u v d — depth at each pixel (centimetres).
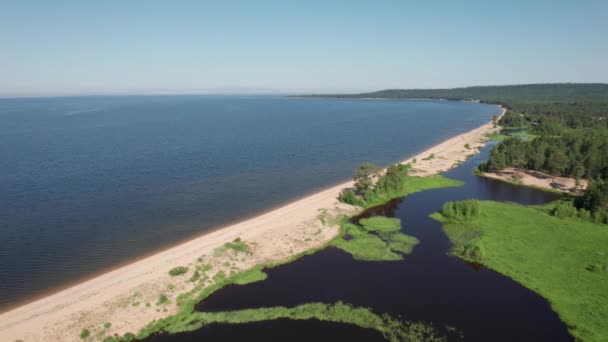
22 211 9781
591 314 5703
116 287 6278
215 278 6719
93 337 5241
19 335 5172
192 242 8025
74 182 12331
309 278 6856
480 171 14612
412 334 5338
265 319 5675
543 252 7744
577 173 12794
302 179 13550
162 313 5775
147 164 15000
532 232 8738
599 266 6975
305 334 5338
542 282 6612
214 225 9269
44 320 5478
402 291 6419
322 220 9369
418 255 7769
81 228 8881
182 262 7119
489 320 5644
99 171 13762
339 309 5903
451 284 6638
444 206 9869
